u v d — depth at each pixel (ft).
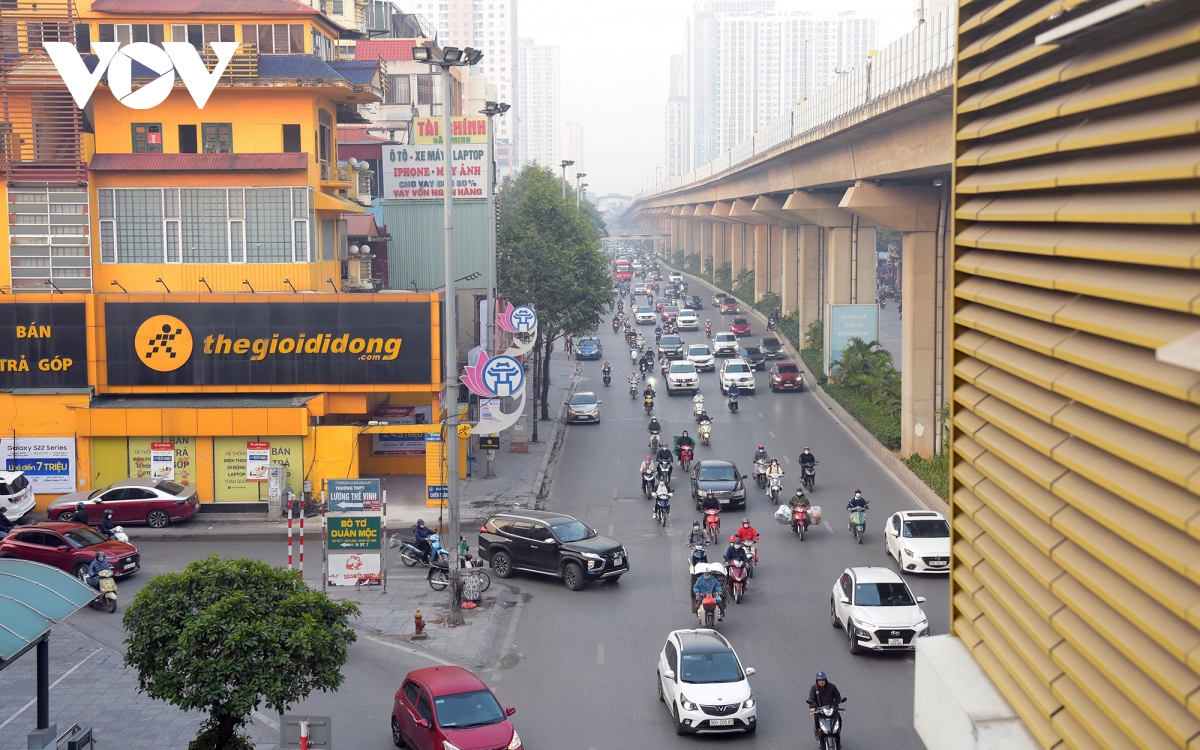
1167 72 18.13
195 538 112.57
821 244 257.55
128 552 97.04
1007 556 24.59
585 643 80.38
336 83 127.85
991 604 25.58
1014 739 22.48
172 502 116.67
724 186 352.49
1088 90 20.98
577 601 91.50
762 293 365.20
